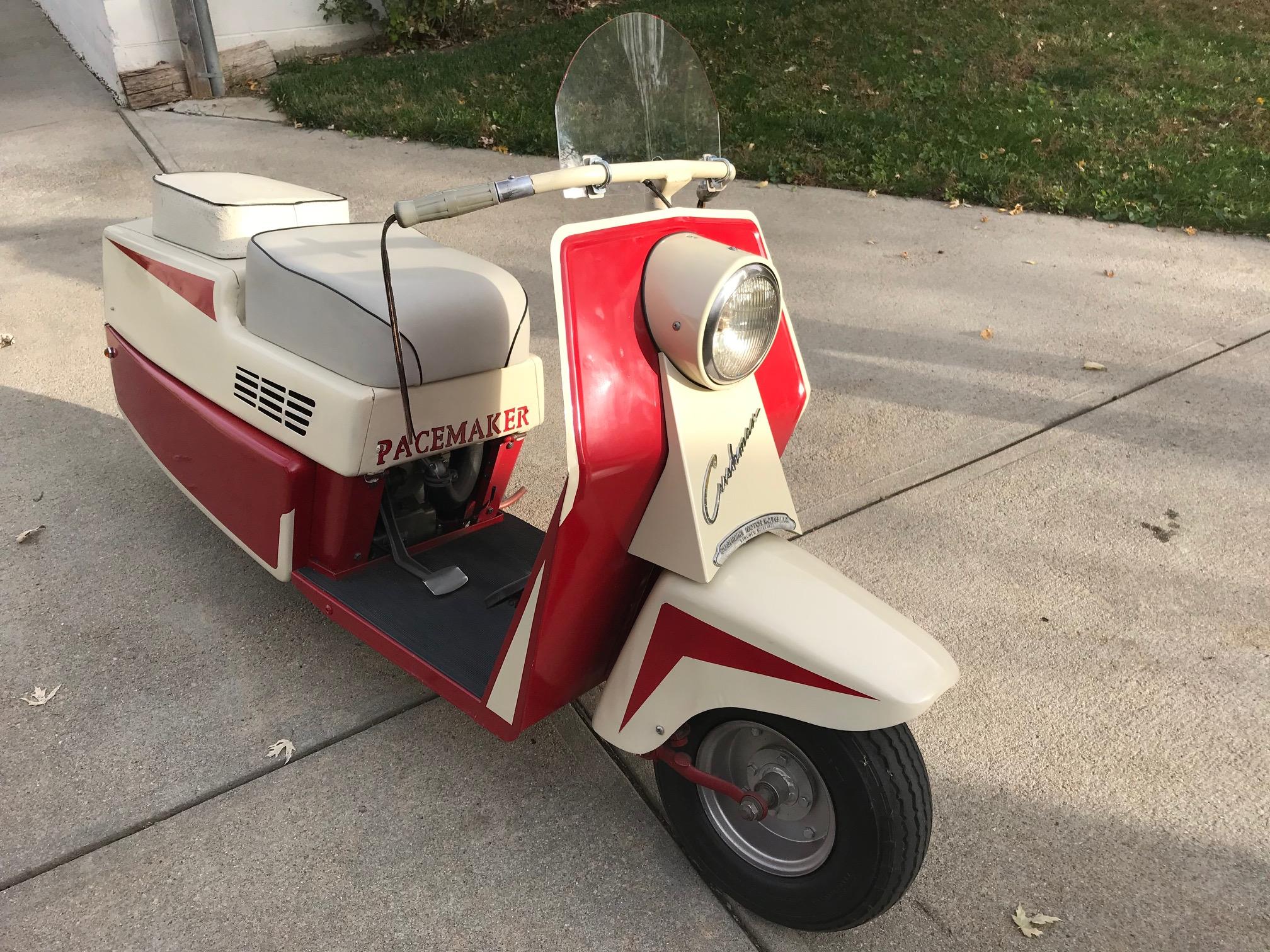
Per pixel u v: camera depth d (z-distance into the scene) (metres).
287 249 2.42
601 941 2.01
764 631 1.74
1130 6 11.30
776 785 1.95
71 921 2.00
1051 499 3.62
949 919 2.08
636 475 1.79
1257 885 2.17
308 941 1.98
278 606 2.97
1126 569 3.25
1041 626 2.98
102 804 2.28
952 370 4.56
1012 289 5.44
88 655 2.73
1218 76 9.33
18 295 4.91
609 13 10.59
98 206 6.03
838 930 1.96
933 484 3.71
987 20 10.48
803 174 7.00
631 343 1.76
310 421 2.30
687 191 6.54
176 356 2.73
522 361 2.51
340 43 9.71
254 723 2.53
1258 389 4.42
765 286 1.75
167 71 8.18
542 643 1.92
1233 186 6.86
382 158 6.99
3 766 2.36
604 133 2.00
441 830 2.25
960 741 2.56
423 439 2.34
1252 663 2.84
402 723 2.56
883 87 8.59
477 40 10.16
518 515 3.39
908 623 1.79
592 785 2.39
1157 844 2.27
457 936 2.01
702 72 2.19
